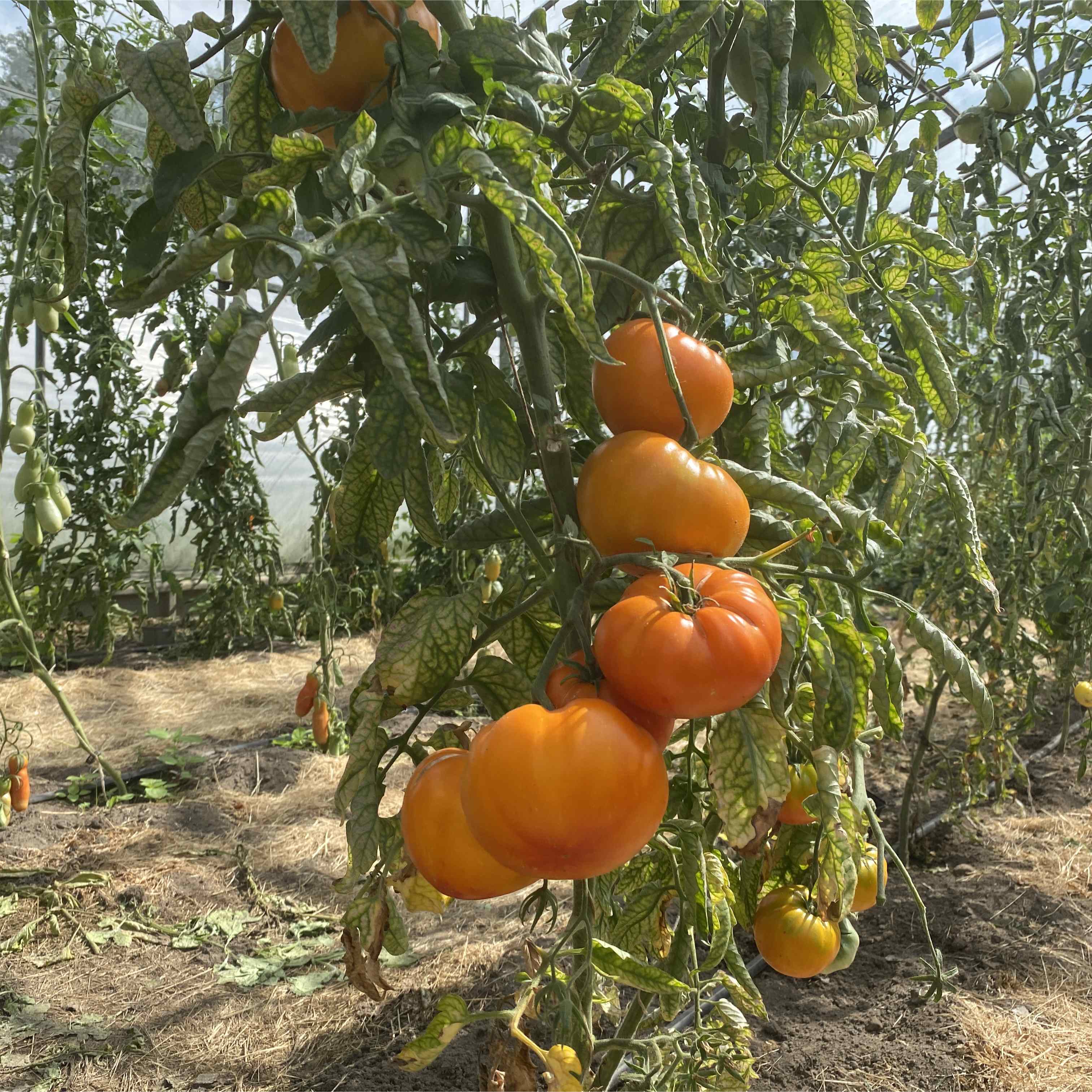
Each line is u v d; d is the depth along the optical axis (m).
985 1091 1.76
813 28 0.94
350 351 0.71
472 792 0.59
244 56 0.78
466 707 0.81
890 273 1.00
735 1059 0.89
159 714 4.39
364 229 0.56
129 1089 1.84
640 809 0.58
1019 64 2.06
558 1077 0.64
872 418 0.98
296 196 0.72
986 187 2.12
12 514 5.46
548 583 0.77
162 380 0.75
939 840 2.89
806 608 0.71
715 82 1.02
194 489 4.49
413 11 0.73
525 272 0.72
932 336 0.98
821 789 0.74
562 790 0.56
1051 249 2.77
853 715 0.75
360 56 0.69
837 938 0.91
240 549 4.77
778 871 0.99
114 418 4.16
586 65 1.02
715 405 0.73
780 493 0.76
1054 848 2.80
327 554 3.45
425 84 0.69
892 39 1.52
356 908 0.77
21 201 2.35
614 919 0.98
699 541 0.65
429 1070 1.83
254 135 0.82
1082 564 2.71
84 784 3.45
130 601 6.04
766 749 0.72
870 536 0.84
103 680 4.89
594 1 1.13
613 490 0.66
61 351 3.94
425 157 0.62
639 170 0.73
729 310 0.92
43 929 2.45
